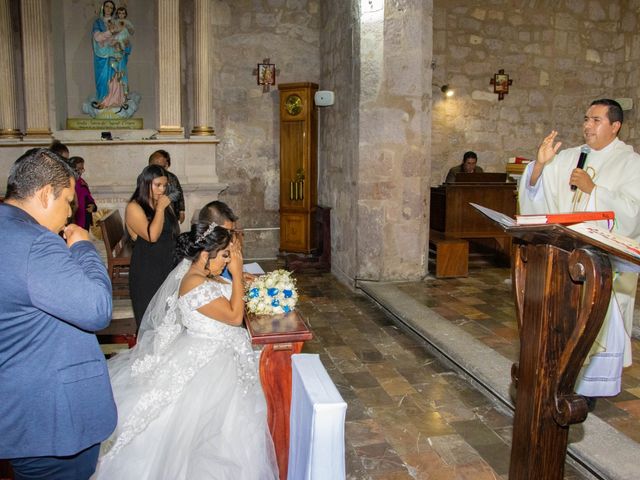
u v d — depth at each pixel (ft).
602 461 8.66
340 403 5.74
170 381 7.70
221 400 7.55
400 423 10.74
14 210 5.43
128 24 24.86
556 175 10.80
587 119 10.44
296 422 6.70
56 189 5.64
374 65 19.56
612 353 10.14
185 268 8.64
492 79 29.25
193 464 6.96
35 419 5.37
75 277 5.23
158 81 24.54
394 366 13.61
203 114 24.76
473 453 9.66
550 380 6.22
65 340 5.48
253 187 26.78
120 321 12.80
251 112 26.37
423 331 15.11
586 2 29.81
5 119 23.39
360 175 20.01
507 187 22.91
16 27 23.85
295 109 24.72
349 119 20.92
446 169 29.35
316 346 14.98
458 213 22.74
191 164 24.59
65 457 5.67
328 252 24.21
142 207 11.03
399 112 19.77
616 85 30.53
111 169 24.09
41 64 23.25
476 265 23.35
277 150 26.71
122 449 7.36
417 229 20.49
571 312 6.16
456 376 13.03
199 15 24.22
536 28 29.48
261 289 8.52
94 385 5.67
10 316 5.23
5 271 5.11
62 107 24.81
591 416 10.27
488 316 16.40
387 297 18.35
